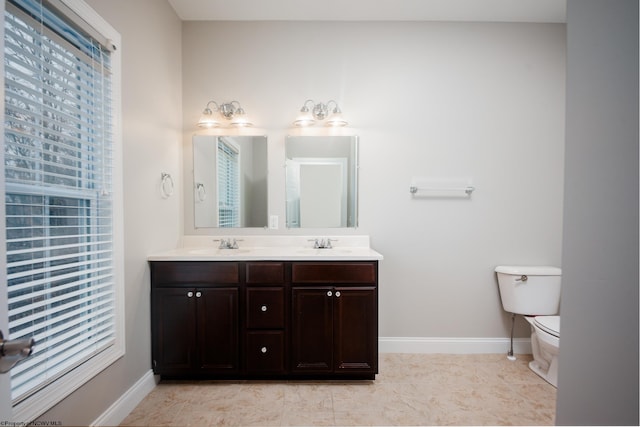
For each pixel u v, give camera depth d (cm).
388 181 236
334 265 186
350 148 236
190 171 236
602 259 63
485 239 235
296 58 234
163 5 203
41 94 111
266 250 220
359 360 185
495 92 233
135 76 170
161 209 202
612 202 62
